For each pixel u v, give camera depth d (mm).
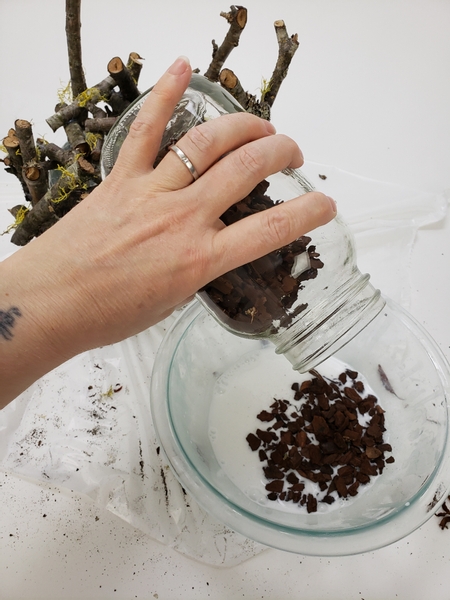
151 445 427
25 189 458
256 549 388
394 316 417
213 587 378
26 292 267
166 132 291
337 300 326
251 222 256
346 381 463
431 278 518
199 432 414
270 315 312
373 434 426
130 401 449
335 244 323
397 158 613
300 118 649
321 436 424
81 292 266
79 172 385
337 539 318
